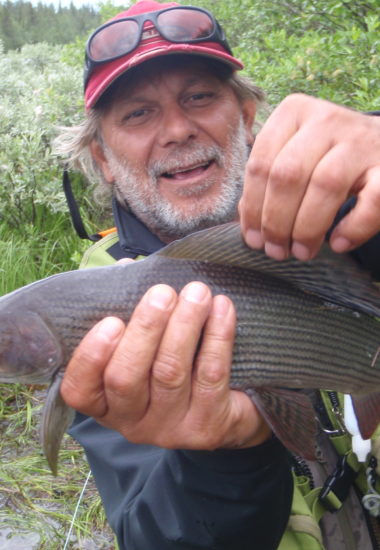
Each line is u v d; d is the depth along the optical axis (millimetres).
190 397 313
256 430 342
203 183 554
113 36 551
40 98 1464
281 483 356
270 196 271
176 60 537
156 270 338
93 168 752
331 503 454
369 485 453
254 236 293
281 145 273
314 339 370
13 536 663
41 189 1276
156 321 291
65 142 797
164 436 318
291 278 354
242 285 349
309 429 350
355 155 262
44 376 334
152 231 585
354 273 338
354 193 273
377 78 826
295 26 1180
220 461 339
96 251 577
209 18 564
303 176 264
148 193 559
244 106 624
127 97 549
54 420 331
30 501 710
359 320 386
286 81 909
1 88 1717
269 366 358
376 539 465
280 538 379
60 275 340
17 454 797
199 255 344
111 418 317
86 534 663
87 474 752
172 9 554
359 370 389
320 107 271
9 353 328
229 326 306
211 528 344
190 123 544
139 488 381
